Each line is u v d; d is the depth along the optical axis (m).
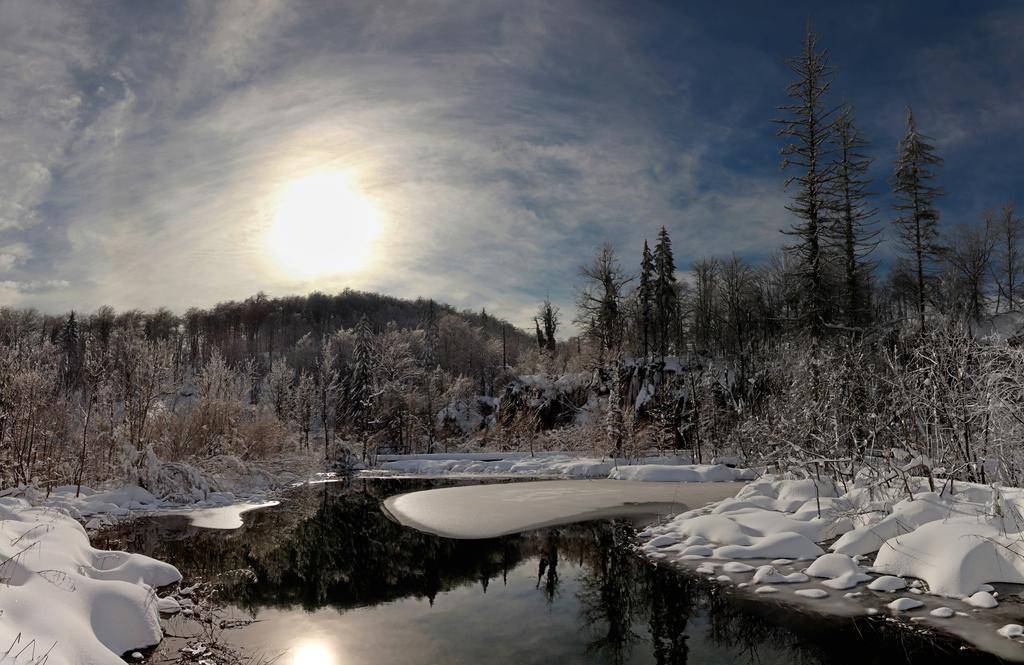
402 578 9.65
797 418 15.88
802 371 20.36
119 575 8.15
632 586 8.77
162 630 6.90
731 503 12.32
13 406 16.02
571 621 7.39
